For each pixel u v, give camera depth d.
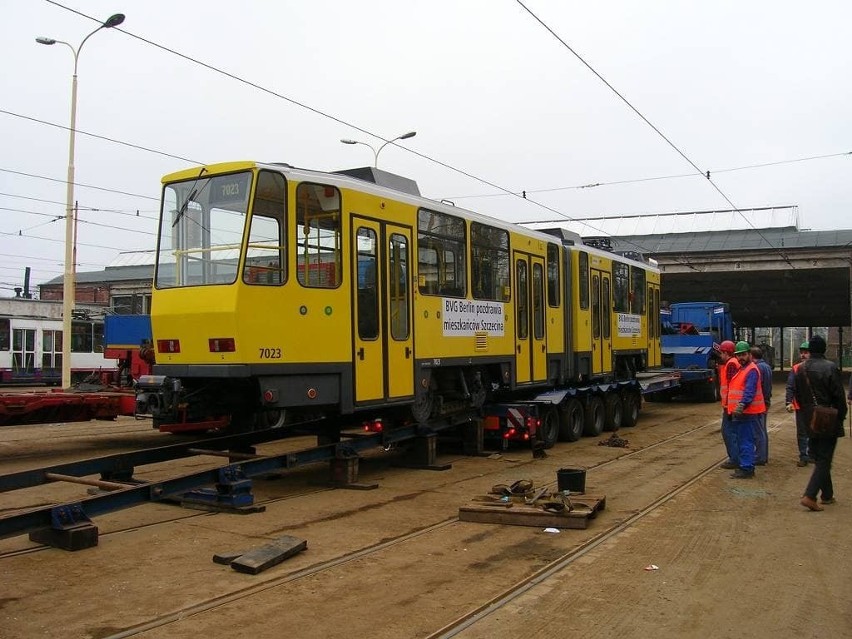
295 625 5.26
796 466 12.27
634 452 13.98
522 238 14.62
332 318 9.91
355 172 11.73
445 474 11.55
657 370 21.97
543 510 8.22
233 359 8.98
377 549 7.22
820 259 37.59
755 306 55.44
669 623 5.34
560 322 15.96
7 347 33.53
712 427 18.59
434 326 11.84
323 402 9.78
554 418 14.86
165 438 15.67
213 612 5.50
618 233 47.28
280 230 9.43
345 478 10.42
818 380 8.94
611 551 7.20
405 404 11.36
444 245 12.23
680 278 43.72
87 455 13.15
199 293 9.25
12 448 14.08
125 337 20.39
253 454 9.81
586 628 5.23
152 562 6.73
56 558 6.82
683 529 8.05
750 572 6.53
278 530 7.93
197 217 9.53
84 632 5.10
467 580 6.29
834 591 6.05
